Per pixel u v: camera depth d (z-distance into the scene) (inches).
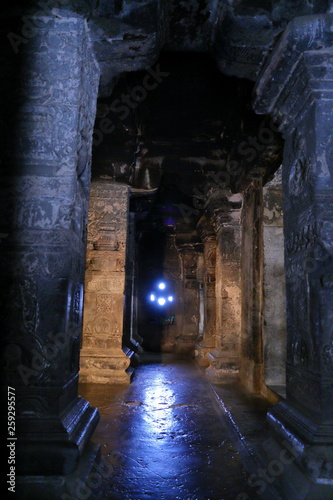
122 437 173.0
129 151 287.4
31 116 116.2
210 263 411.5
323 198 119.1
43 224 112.2
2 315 108.0
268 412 143.9
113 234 312.3
